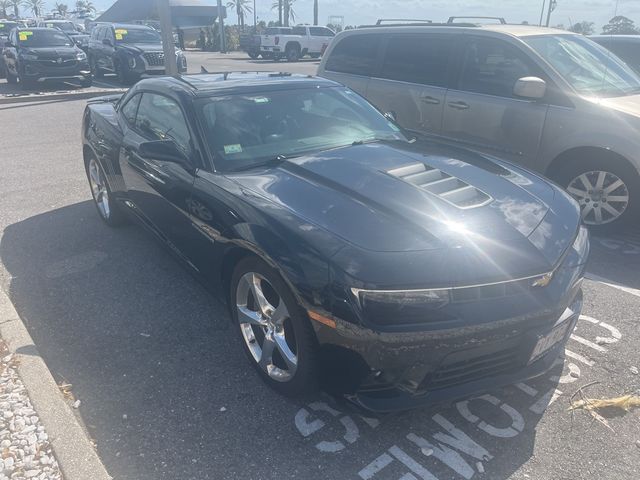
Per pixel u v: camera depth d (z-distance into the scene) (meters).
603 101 5.14
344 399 2.75
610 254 5.07
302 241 2.76
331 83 4.71
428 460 2.71
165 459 2.73
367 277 2.52
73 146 9.29
